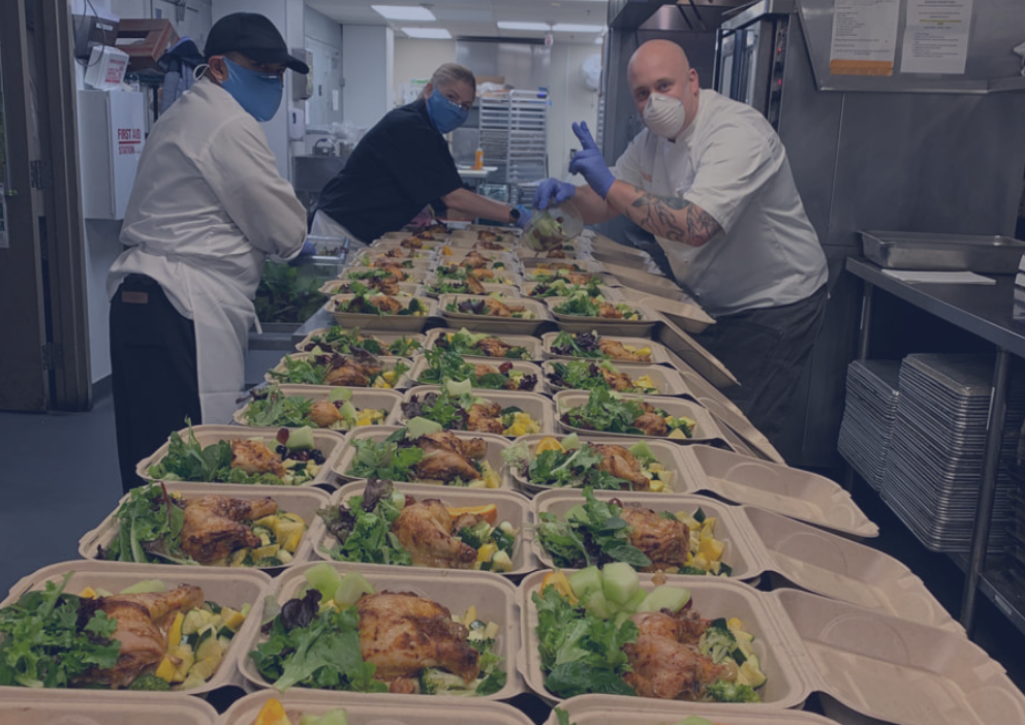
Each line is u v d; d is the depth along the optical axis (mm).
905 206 4035
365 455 1802
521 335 2902
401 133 4504
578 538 1535
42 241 4785
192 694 1104
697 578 1429
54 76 4562
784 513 1857
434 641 1216
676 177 3361
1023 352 2568
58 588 1272
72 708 1071
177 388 2980
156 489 1552
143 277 2936
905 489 3256
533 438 1982
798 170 4008
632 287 3617
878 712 1229
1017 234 4254
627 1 5113
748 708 1128
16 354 4793
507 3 8836
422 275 3672
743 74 4168
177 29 6590
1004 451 2861
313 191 7848
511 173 10766
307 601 1234
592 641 1221
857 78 3885
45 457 4223
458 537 1546
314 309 3391
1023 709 1238
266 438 1941
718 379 2844
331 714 1055
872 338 4078
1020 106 3908
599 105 6902
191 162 2885
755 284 3480
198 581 1381
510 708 1098
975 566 2900
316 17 9727
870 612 1414
